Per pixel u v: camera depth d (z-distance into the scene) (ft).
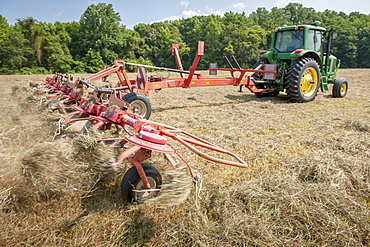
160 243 6.30
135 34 207.62
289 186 8.73
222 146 12.80
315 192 8.35
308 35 26.02
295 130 15.51
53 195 7.34
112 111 10.91
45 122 14.46
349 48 203.92
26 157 7.54
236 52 188.85
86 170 7.86
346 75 70.13
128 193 7.29
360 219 7.19
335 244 6.37
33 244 6.07
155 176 7.63
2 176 7.38
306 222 7.08
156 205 7.57
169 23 304.91
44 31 152.87
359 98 27.63
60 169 7.52
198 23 273.75
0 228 6.37
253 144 13.03
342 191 8.48
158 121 17.83
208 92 35.65
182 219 7.10
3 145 10.27
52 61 149.18
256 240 6.39
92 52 163.73
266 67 24.59
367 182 9.21
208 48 198.90
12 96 23.48
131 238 6.43
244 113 20.42
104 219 7.00
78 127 10.28
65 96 18.81
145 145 6.94
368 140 13.11
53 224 6.69
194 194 8.28
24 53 141.90
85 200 7.67
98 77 18.24
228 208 7.64
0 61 135.44
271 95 30.55
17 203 6.98
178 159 10.48
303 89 25.39
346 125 16.01
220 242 6.31
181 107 23.59
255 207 7.71
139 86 18.92
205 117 19.11
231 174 9.82
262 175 9.71
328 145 12.60
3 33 154.30
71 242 6.18
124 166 8.87
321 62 26.50
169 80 20.13
